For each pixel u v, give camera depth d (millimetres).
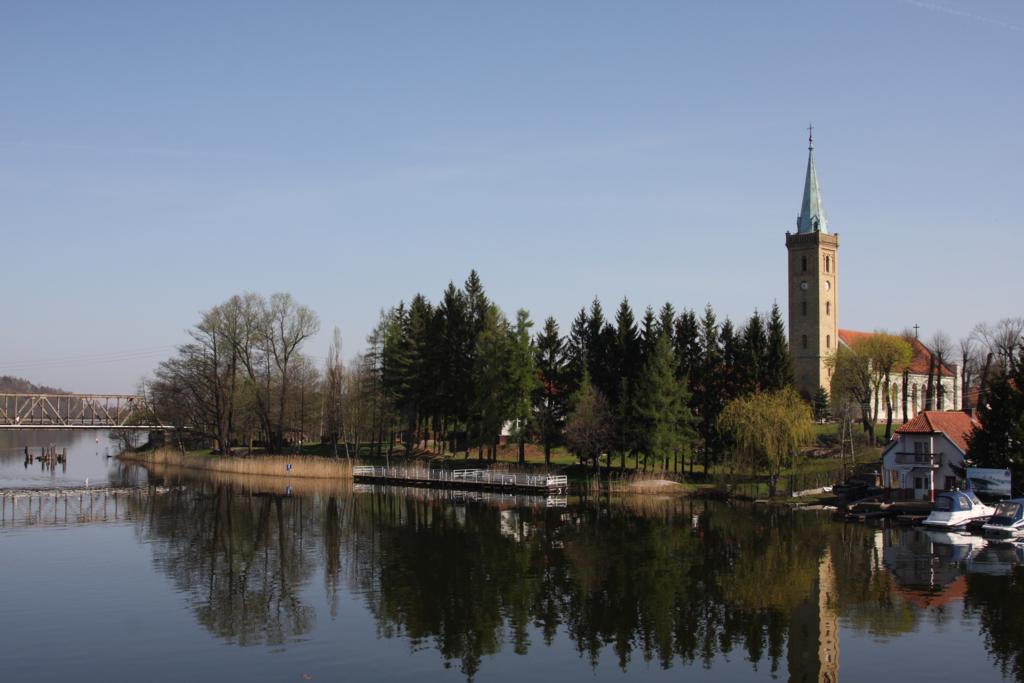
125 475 111375
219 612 39938
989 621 37812
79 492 89750
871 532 61250
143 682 30969
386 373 115688
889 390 124125
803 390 134000
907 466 75062
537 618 39031
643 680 31406
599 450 92750
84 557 52750
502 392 99312
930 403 121312
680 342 104062
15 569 49188
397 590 44219
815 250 133875
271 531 63156
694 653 34188
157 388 126625
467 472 94688
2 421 135250
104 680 31172
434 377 110125
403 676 31719
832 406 118812
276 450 123250
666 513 73062
